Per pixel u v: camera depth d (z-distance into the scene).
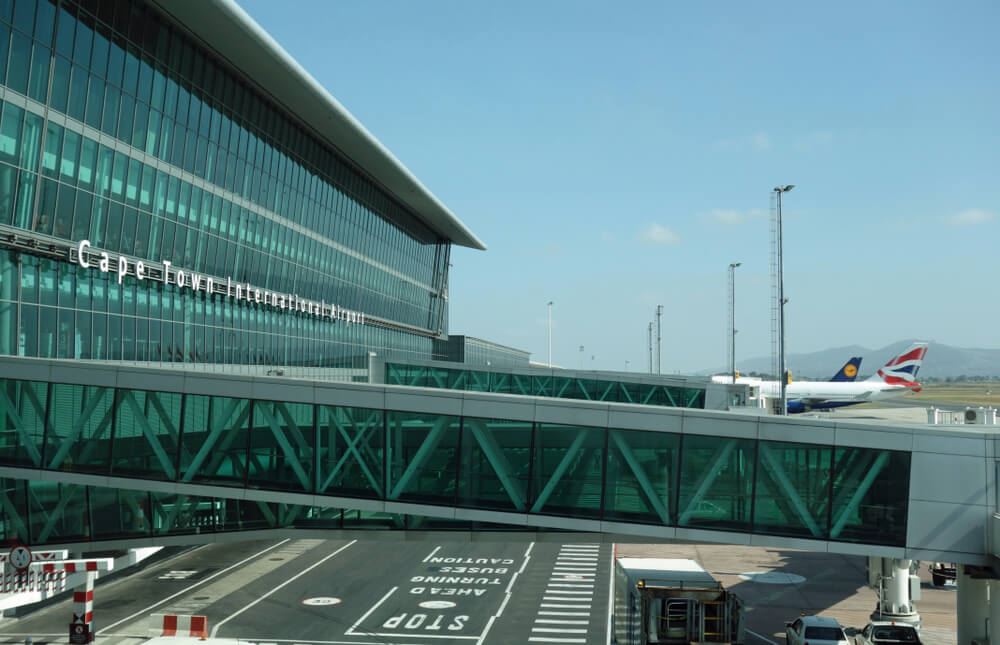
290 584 45.84
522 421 23.16
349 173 69.31
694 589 26.61
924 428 21.84
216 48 45.31
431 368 69.88
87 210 36.78
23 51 32.84
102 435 24.41
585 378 65.56
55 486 29.77
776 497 22.27
